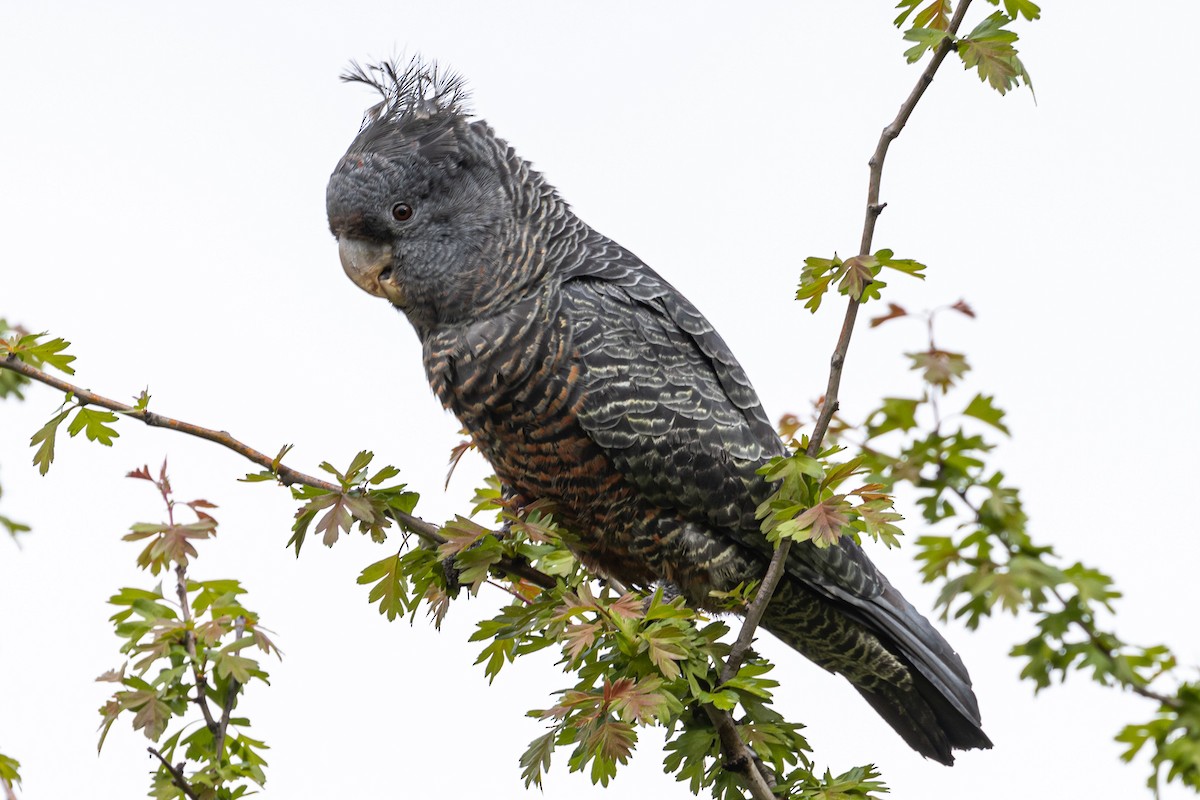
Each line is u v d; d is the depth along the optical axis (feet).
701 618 29.99
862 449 37.58
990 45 28.32
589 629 26.84
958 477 36.96
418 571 30.30
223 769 25.17
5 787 25.20
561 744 27.66
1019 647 36.42
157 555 25.45
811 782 29.37
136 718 24.62
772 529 28.27
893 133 28.22
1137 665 36.17
